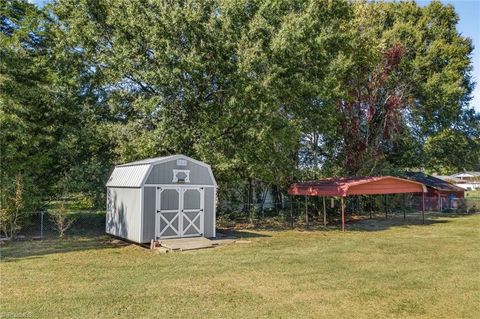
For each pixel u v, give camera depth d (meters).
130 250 12.04
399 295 7.18
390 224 20.22
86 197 18.03
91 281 8.03
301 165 24.81
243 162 18.25
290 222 20.83
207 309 6.31
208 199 14.66
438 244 13.24
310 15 19.75
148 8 17.42
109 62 17.67
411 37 28.88
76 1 18.45
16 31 17.52
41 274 8.62
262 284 7.87
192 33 17.33
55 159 17.61
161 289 7.47
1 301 6.63
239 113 17.72
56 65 18.06
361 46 24.42
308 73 20.55
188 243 12.75
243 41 17.70
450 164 33.38
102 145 18.62
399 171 27.67
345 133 25.05
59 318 5.82
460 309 6.43
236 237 15.01
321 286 7.75
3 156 14.68
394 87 27.61
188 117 18.19
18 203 13.77
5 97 14.53
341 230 17.58
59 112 17.28
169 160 13.76
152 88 18.25
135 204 13.34
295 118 21.53
